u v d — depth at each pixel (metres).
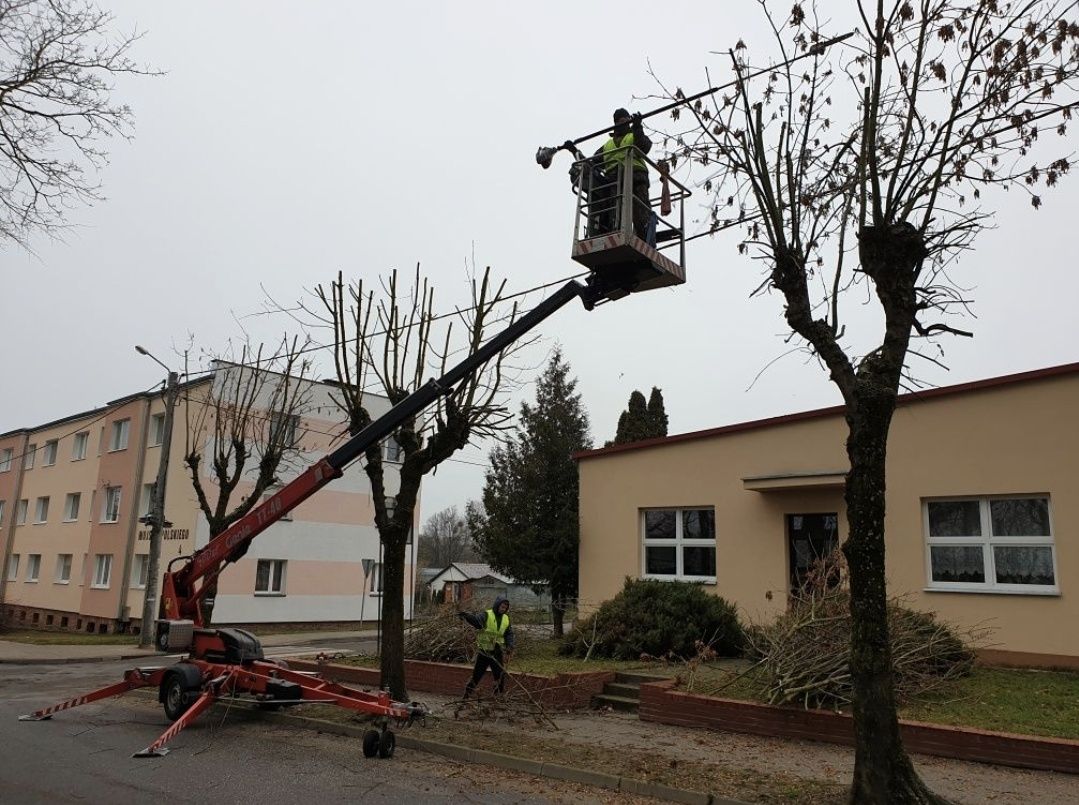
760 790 7.02
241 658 10.84
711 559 15.97
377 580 32.72
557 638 16.95
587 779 7.65
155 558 22.16
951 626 11.92
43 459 39.81
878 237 6.89
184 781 7.57
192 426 28.31
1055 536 11.75
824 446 14.52
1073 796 6.75
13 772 7.84
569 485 19.20
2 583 40.34
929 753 8.11
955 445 12.87
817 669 9.30
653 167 9.12
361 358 11.84
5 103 9.70
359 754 8.84
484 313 11.35
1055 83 7.01
